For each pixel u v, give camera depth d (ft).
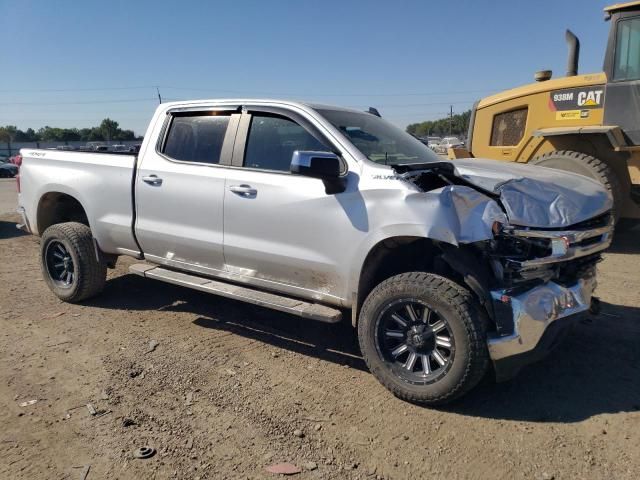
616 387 12.48
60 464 9.64
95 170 17.22
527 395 12.19
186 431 10.71
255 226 13.91
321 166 11.98
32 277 22.04
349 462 9.82
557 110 26.66
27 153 19.34
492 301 11.06
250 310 17.79
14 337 15.44
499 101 29.19
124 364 13.69
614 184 24.23
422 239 11.94
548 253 11.32
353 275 12.52
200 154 15.28
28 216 19.15
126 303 18.42
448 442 10.43
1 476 9.29
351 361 14.05
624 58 24.13
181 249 15.58
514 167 15.72
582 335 15.33
